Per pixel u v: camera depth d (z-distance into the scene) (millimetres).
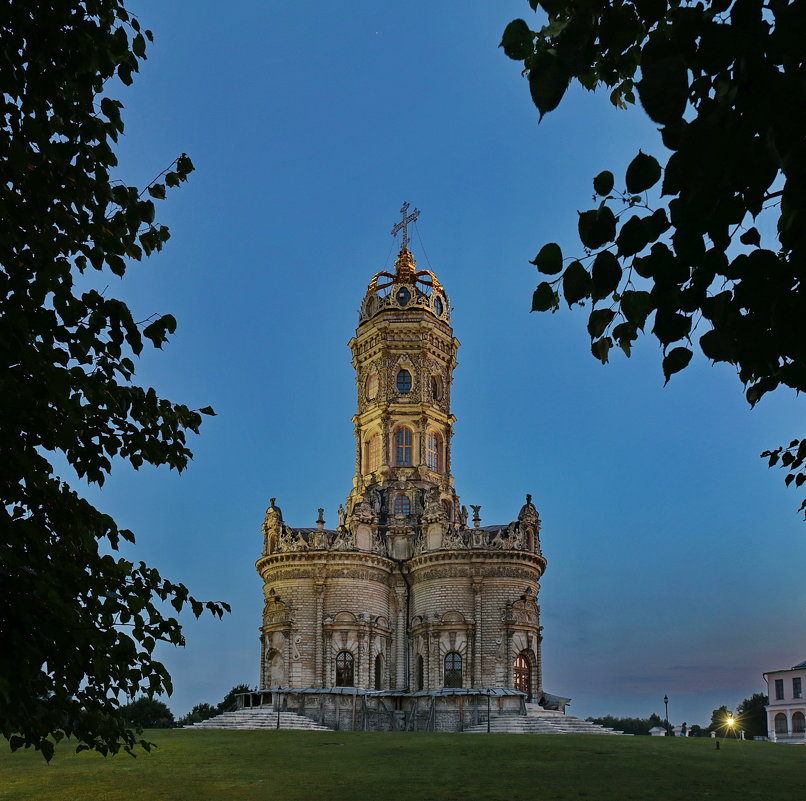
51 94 15656
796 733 126250
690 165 8930
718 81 9797
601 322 11922
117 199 16812
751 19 8547
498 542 95250
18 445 14211
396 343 112125
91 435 15914
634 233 9867
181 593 17078
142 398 16453
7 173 14883
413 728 91375
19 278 14938
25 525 13867
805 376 10906
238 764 48562
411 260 120125
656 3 9367
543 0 10016
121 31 17156
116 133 17141
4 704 13141
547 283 11000
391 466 108562
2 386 13680
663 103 8898
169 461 17250
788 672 129625
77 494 15969
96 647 14406
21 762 47938
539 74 9445
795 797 37312
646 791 38688
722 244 9766
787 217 9891
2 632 13352
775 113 8609
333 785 40344
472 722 88500
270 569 97688
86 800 36062
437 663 92375
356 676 92500
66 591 14641
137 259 17625
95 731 15039
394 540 102438
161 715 130250
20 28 15273
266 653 94938
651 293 10336
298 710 89562
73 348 15422
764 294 9961
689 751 57031
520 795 37219
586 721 87500
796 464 27969
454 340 116938
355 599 95188
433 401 112438
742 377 11141
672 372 11023
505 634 92125
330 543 97438
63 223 16266
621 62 11898
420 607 96562
